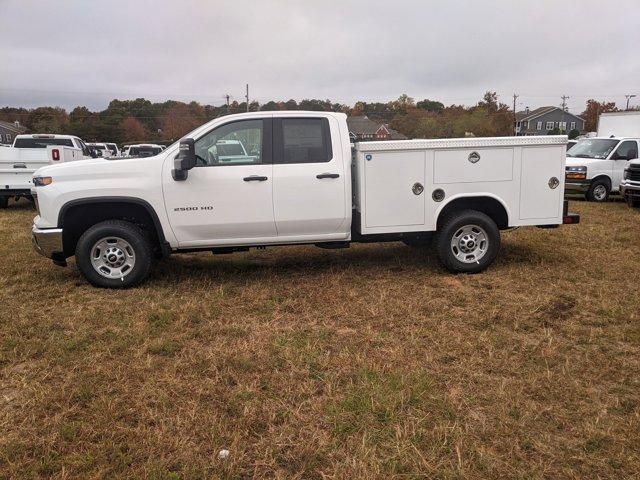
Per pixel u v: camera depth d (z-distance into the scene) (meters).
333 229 5.99
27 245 8.27
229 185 5.67
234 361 3.98
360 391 3.53
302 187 5.77
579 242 8.16
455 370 3.88
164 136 65.94
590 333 4.52
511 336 4.50
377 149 5.85
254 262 7.09
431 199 6.05
